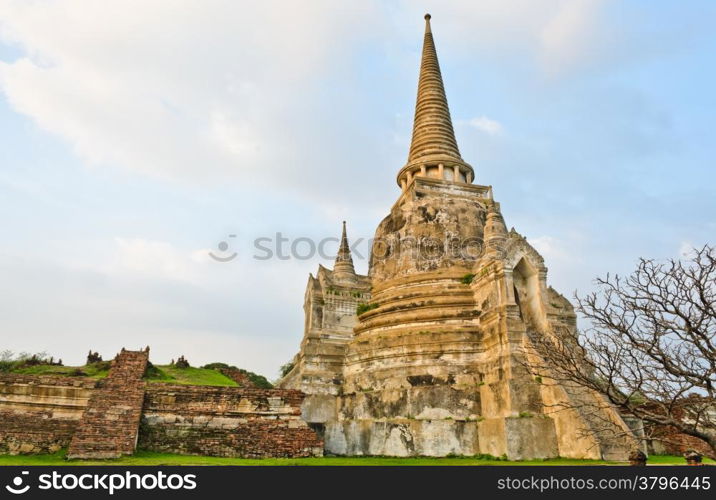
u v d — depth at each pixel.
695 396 14.12
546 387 25.31
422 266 35.56
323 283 36.38
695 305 13.02
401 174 43.44
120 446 21.16
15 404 23.52
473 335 29.92
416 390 28.91
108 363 33.00
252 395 25.28
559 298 34.28
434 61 47.59
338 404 32.03
